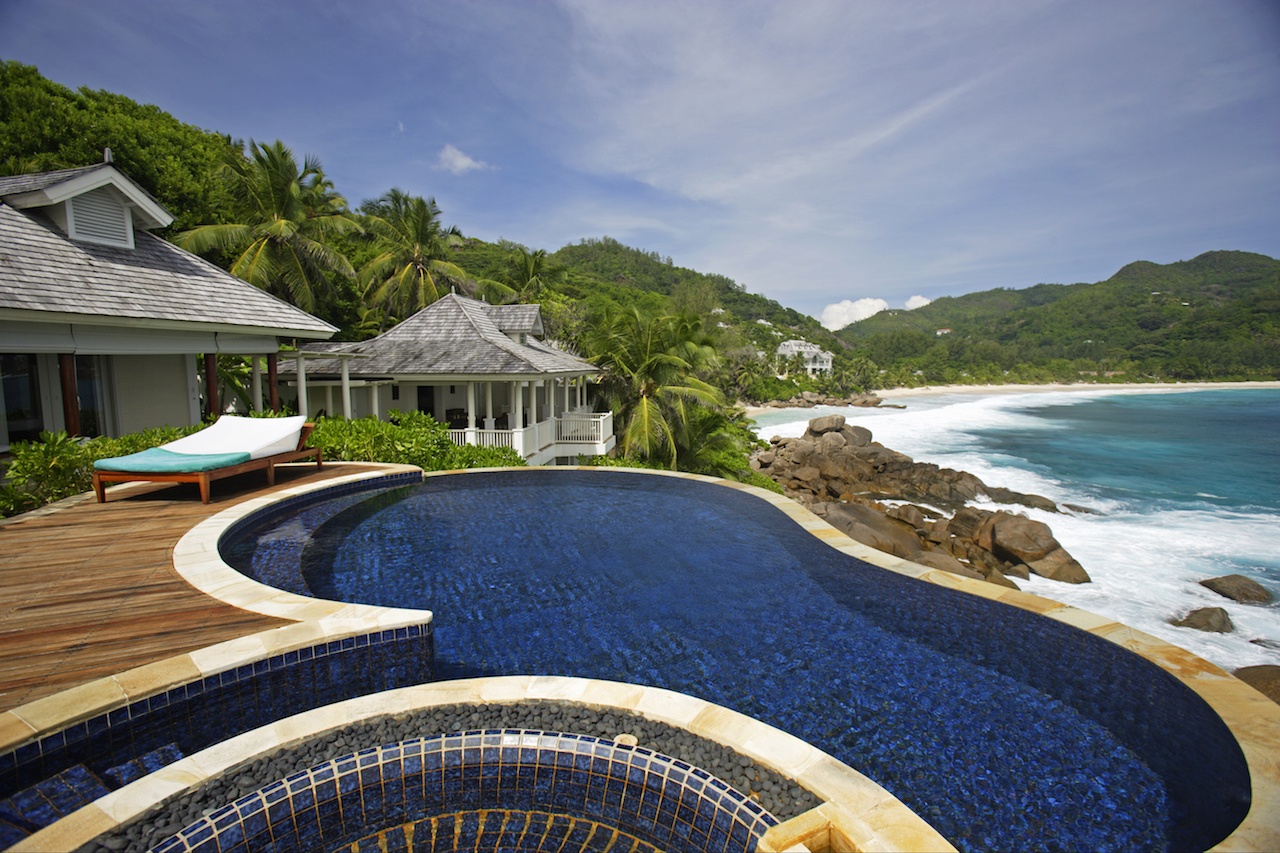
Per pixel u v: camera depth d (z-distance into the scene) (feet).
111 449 32.37
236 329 40.83
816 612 22.45
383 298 105.91
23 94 66.80
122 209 38.75
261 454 32.48
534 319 73.10
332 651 15.52
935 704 16.70
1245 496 86.79
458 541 30.45
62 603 17.28
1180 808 12.87
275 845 10.85
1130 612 46.70
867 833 9.96
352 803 11.64
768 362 299.79
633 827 11.76
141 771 12.48
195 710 13.53
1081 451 129.70
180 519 26.04
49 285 31.45
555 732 12.83
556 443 70.23
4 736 11.12
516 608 22.68
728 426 111.65
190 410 46.34
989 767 14.20
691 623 21.54
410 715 13.30
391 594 23.80
